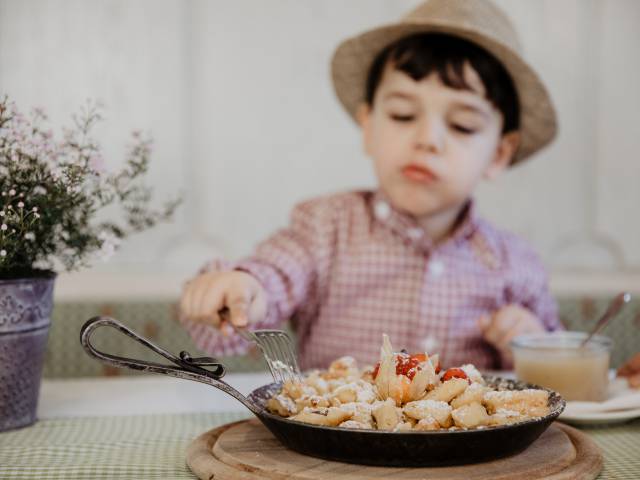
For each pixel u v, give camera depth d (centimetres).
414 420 65
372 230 144
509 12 216
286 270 135
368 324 141
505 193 218
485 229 154
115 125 206
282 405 68
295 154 213
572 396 90
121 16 204
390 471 61
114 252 80
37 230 77
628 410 85
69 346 179
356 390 70
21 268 80
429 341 139
